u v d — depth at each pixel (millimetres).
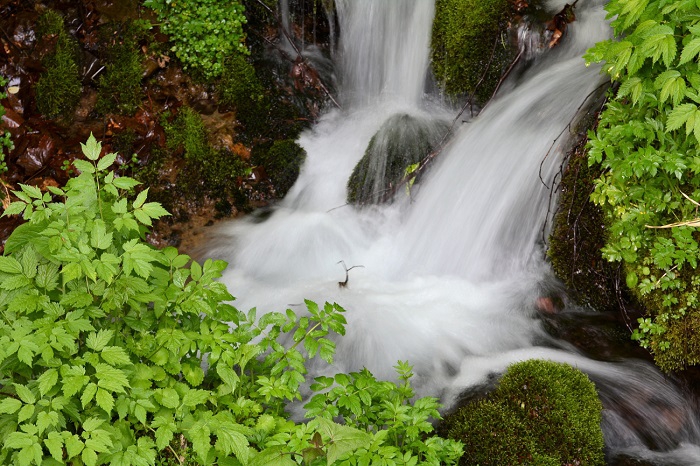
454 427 3500
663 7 3402
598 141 3949
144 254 2818
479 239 5145
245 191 5895
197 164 5859
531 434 3389
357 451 2682
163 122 5988
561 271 4672
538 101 5426
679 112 3338
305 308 4730
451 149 5633
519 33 5816
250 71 6270
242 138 6125
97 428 2723
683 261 3857
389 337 4395
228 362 2963
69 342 2615
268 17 6613
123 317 3014
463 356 4211
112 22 6176
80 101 6020
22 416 2479
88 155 2908
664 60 3201
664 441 3656
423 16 6293
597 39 5719
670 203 3939
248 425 2992
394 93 6586
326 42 6898
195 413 2965
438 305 4730
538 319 4516
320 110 6520
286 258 5379
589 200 4547
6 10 6141
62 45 6062
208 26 6102
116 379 2592
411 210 5551
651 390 3879
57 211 2793
